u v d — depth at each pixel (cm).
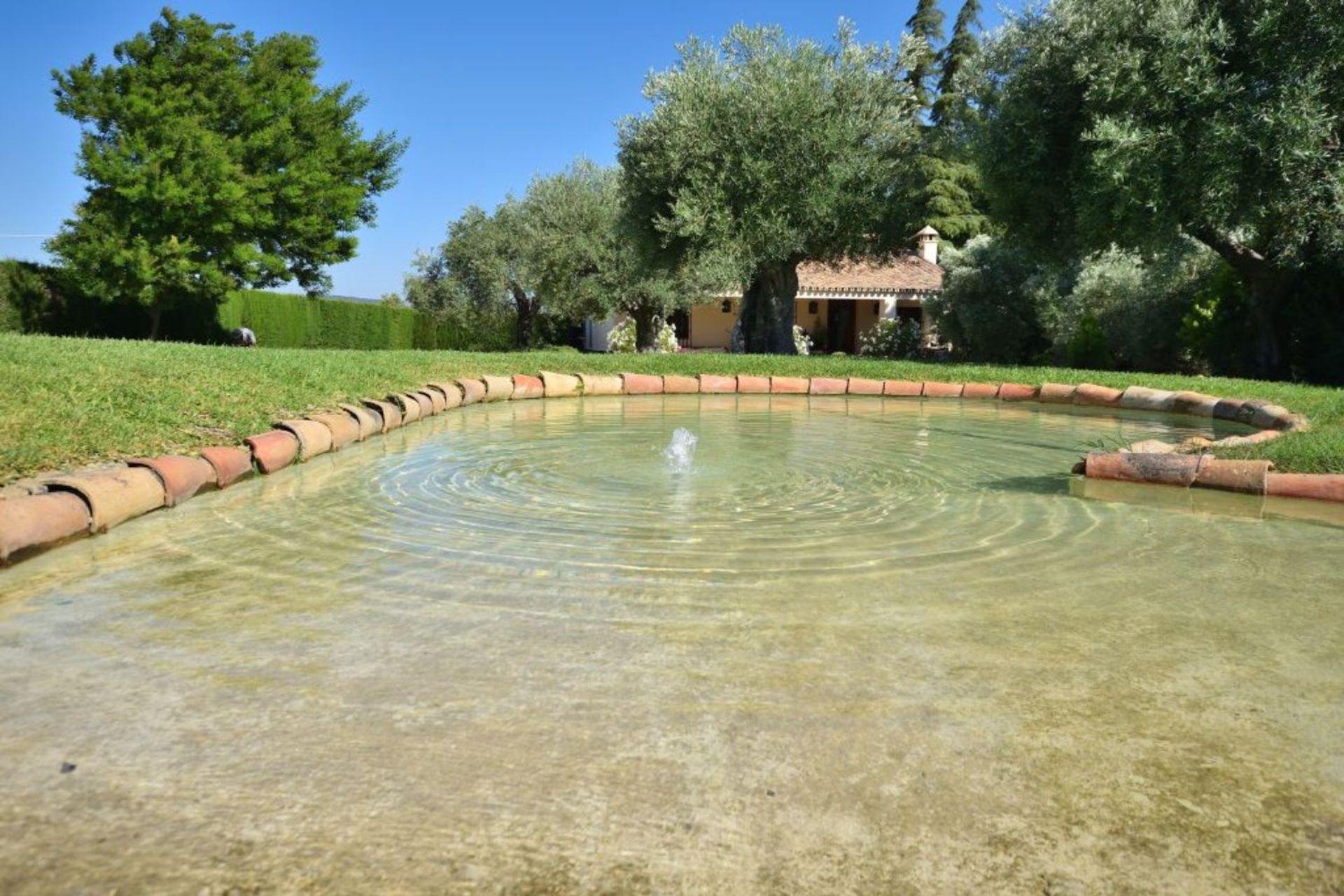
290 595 306
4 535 336
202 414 630
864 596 310
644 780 181
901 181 1875
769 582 326
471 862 153
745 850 158
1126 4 1260
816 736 202
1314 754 195
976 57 1560
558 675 236
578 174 2914
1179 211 1281
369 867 151
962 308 2152
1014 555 370
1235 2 1241
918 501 491
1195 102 1205
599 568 343
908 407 1147
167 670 237
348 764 186
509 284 3134
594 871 151
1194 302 1589
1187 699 223
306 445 618
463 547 374
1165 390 1134
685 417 980
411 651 253
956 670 242
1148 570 347
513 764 187
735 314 3509
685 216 1659
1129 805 174
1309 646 262
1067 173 1435
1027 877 151
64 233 1543
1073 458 677
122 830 161
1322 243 1247
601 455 661
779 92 1694
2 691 222
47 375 607
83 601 297
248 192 1700
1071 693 227
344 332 2534
